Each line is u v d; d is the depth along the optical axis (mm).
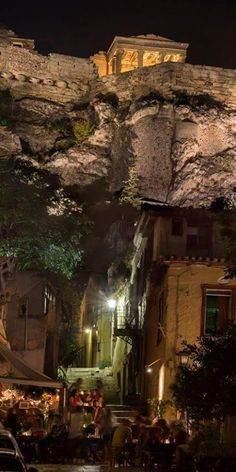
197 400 22156
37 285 40969
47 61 80688
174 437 27031
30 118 78125
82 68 80938
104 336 49906
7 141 72875
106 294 51344
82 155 75125
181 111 75625
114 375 45625
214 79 78500
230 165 75000
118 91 79062
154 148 74312
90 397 33500
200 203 72500
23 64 80062
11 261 39625
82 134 76812
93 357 51594
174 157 73938
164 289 33156
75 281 52812
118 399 43000
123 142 75375
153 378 34406
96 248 57031
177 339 32094
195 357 23500
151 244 36969
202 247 34406
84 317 52250
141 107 75625
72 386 37438
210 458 22172
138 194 71188
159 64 78250
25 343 39406
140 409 34969
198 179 73562
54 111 79000
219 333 23125
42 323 39812
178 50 87375
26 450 27500
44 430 30672
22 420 30406
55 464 27078
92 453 28359
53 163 74250
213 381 21938
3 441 17953
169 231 34625
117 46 87000
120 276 47625
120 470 25172
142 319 38906
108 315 49938
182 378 22875
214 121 76312
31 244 41500
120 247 56594
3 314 38062
